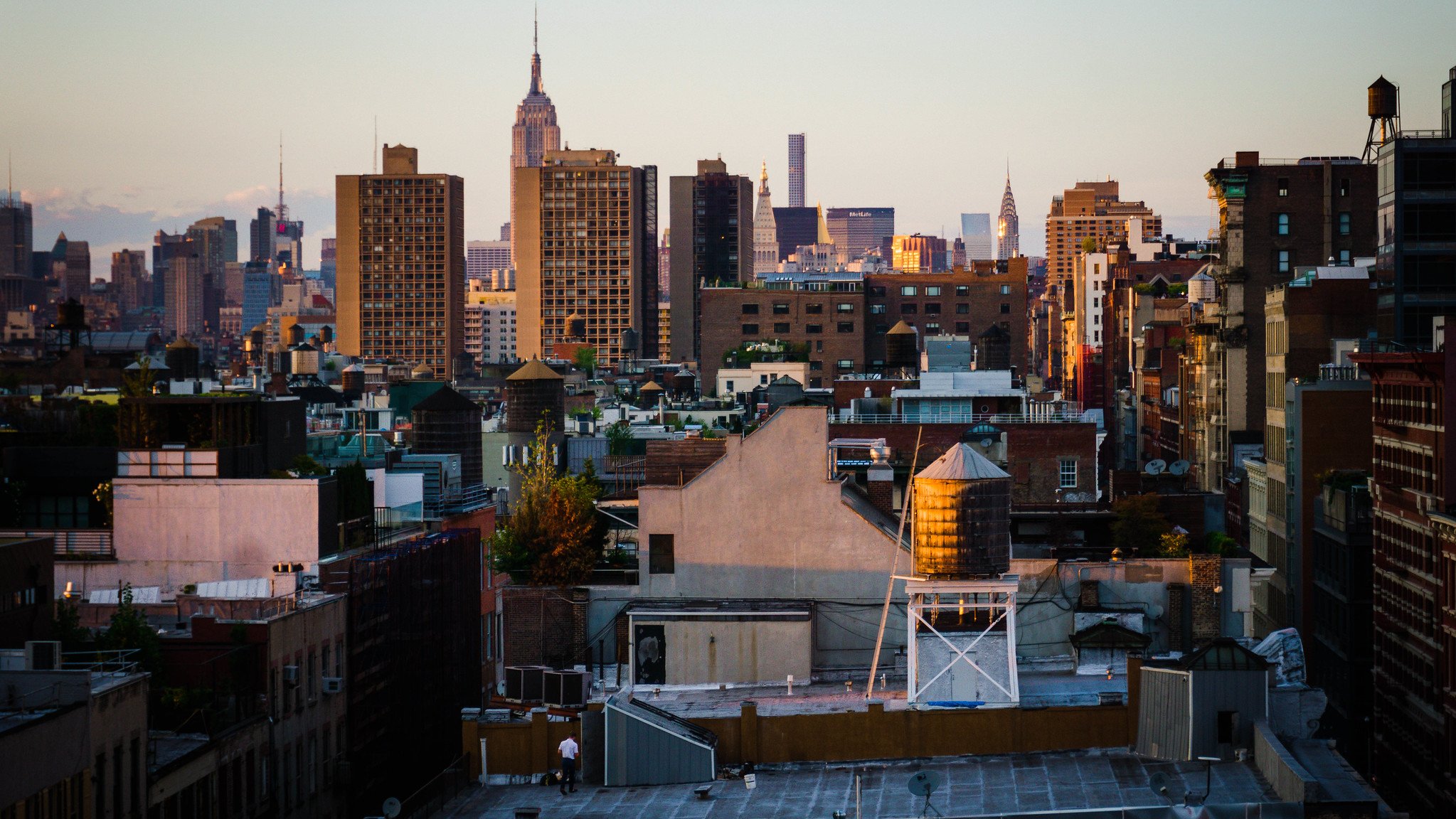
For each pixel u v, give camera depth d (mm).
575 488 85188
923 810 53719
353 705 73000
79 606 71250
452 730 84750
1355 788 51156
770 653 70562
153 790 55312
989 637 63250
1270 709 59031
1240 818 48281
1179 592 71125
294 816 66875
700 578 74750
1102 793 54219
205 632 64375
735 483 74688
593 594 75312
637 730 60312
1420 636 85562
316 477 82500
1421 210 127312
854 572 73938
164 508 78188
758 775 60125
